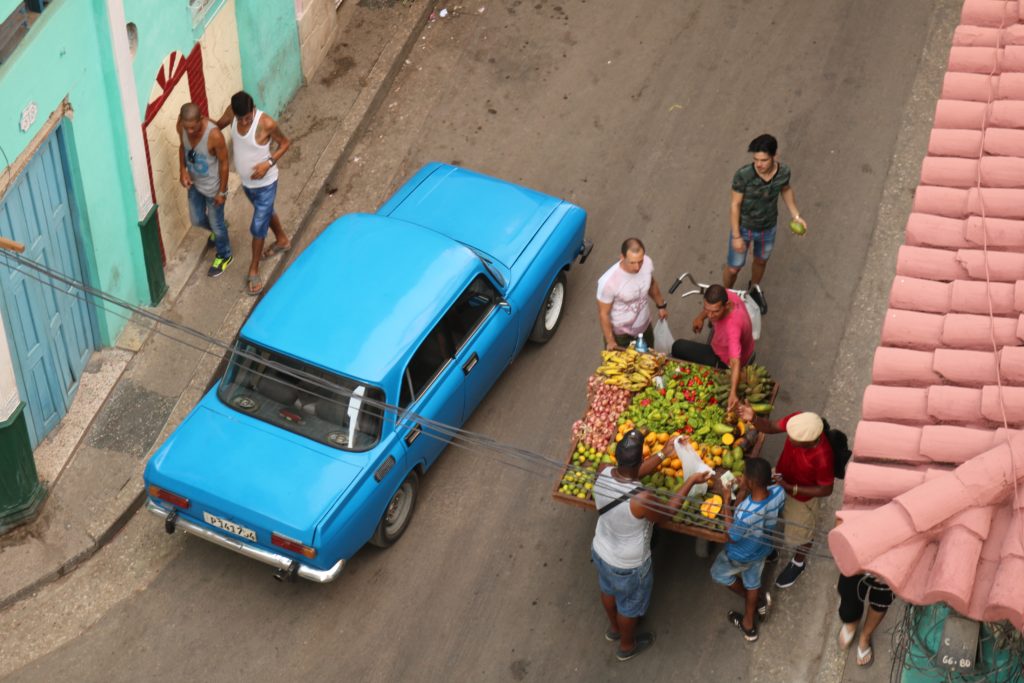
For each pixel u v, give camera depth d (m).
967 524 5.47
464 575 10.29
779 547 9.00
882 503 5.96
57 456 10.84
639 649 9.73
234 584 10.20
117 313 11.45
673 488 9.21
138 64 11.20
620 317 10.59
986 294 6.98
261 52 13.63
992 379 6.47
